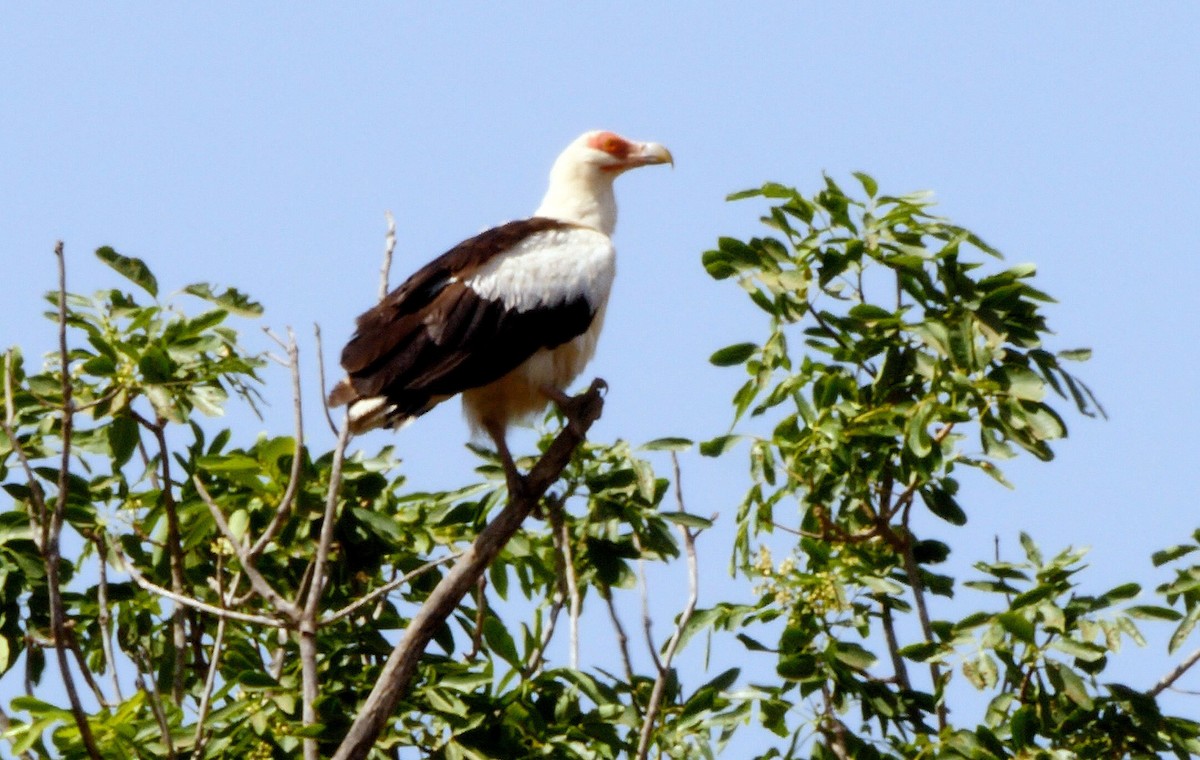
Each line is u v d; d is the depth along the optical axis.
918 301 13.13
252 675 11.10
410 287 13.13
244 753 11.24
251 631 12.36
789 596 12.16
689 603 10.91
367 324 13.02
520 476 12.20
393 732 11.06
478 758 11.06
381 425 12.87
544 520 12.79
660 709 11.57
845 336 13.08
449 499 12.77
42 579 12.24
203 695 11.41
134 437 11.87
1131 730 11.69
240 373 12.45
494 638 11.56
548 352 13.32
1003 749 11.27
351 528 12.27
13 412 11.72
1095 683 11.78
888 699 11.89
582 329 13.42
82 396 12.05
